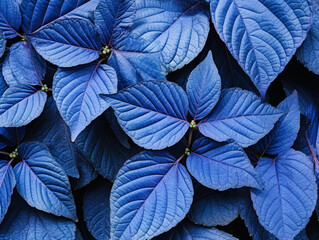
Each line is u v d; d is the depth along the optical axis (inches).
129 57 25.1
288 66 26.9
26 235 25.1
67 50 24.7
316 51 26.0
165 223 24.0
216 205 25.8
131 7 24.9
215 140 24.5
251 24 24.7
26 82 25.3
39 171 24.9
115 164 25.8
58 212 24.7
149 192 24.2
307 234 27.1
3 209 24.3
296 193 24.7
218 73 25.7
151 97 24.2
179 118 24.6
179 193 24.3
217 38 26.5
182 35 25.6
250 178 24.1
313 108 26.9
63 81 24.5
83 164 25.9
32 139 25.8
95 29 24.8
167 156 24.7
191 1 26.0
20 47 25.5
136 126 24.1
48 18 25.5
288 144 25.4
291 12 24.5
